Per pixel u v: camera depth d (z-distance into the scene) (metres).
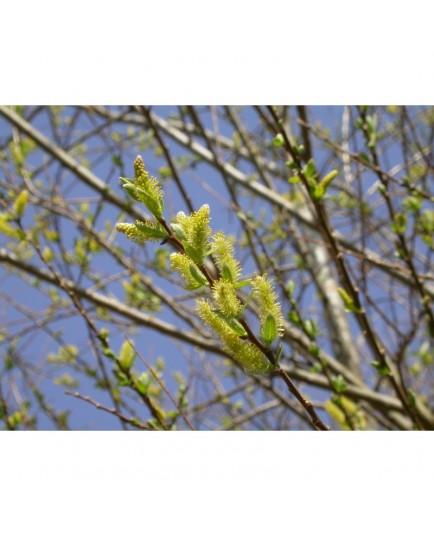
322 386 3.73
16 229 2.92
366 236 4.09
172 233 1.32
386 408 3.69
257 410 4.21
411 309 3.05
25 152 4.26
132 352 2.44
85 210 4.12
